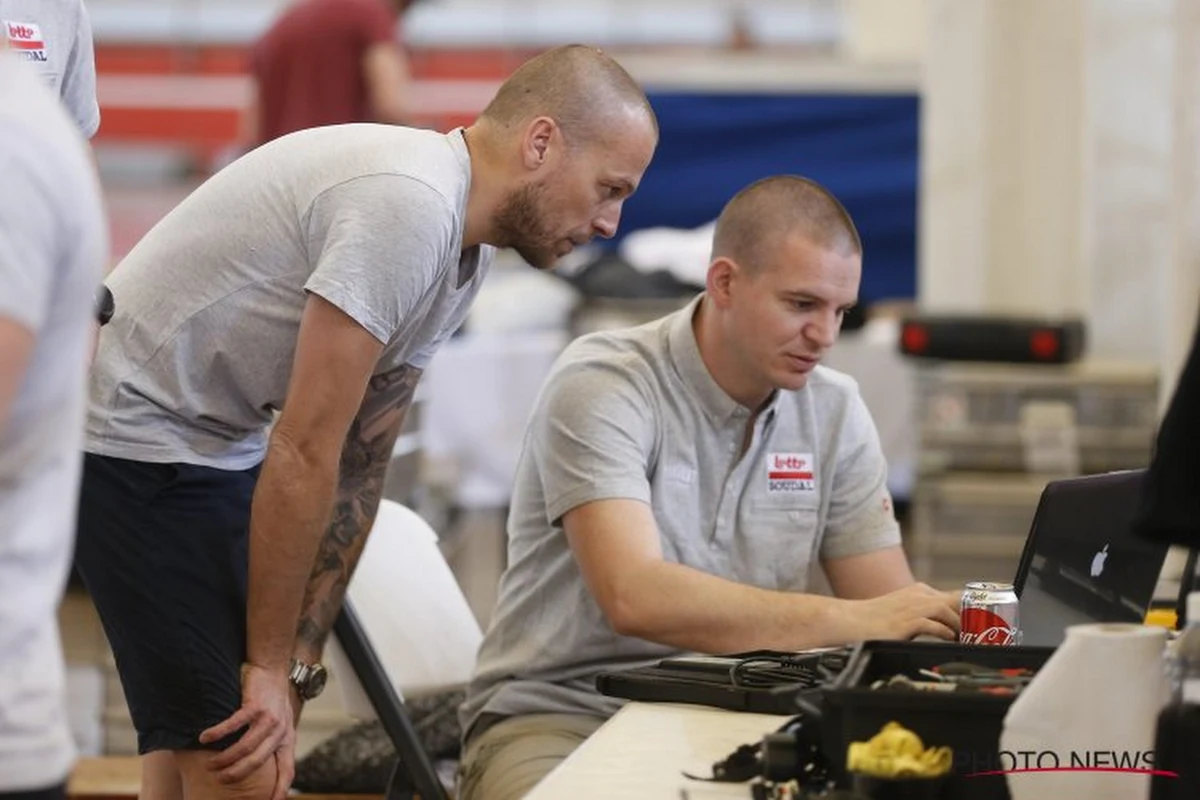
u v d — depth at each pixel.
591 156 3.95
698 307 4.38
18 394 2.42
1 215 2.34
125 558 4.04
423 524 4.93
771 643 3.93
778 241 4.17
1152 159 8.95
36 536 2.46
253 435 4.26
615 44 18.78
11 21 4.37
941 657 2.97
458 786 4.39
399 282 3.76
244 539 4.14
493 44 18.66
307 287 3.75
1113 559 3.71
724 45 18.47
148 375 4.05
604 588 4.09
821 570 4.68
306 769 5.21
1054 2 9.34
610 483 4.18
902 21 14.32
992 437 7.98
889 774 2.60
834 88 10.85
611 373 4.30
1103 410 7.94
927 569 7.84
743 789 2.86
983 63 9.43
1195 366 2.62
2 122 2.38
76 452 2.55
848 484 4.56
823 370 4.56
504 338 9.31
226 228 4.00
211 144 15.59
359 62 9.94
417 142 3.90
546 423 4.31
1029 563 3.68
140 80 16.44
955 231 9.59
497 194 3.97
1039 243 9.50
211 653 4.03
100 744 6.35
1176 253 7.08
